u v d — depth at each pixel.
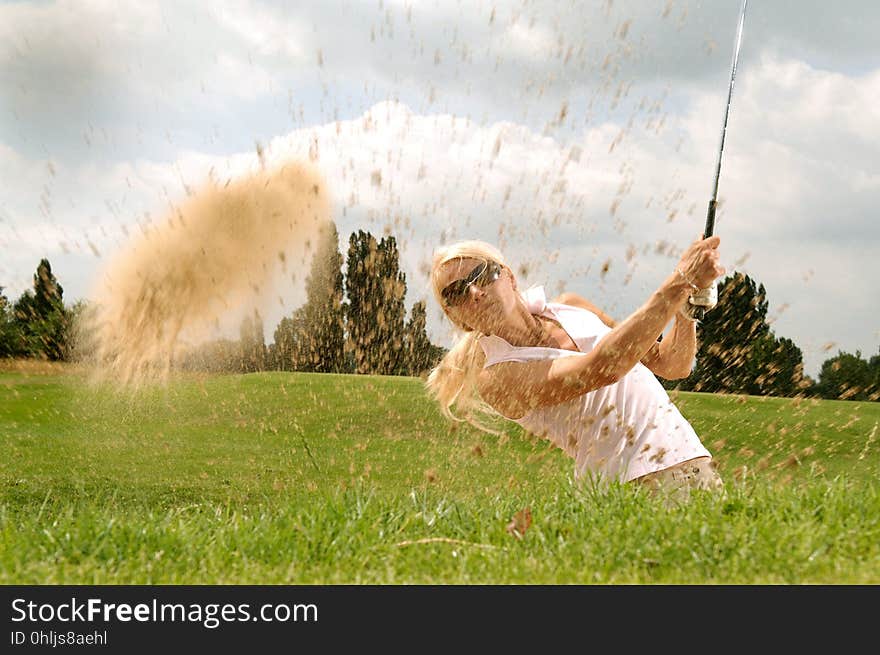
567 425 2.75
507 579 2.20
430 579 2.25
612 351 2.46
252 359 13.31
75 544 2.53
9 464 8.05
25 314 13.00
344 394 11.77
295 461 7.96
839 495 2.76
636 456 2.70
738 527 2.39
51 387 12.50
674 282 2.42
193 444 9.35
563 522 2.64
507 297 2.70
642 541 2.36
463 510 2.96
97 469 7.69
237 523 2.82
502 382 2.70
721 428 8.52
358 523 2.74
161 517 2.89
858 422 8.59
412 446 8.44
